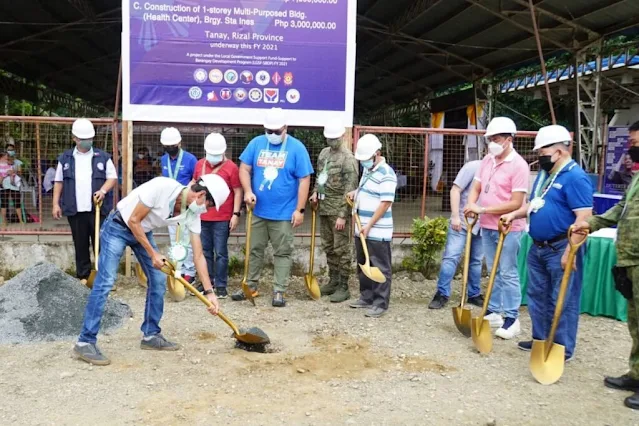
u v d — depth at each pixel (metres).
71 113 24.28
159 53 6.92
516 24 11.28
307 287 6.54
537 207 4.50
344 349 4.88
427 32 13.40
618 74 13.23
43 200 8.95
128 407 3.71
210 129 8.22
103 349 4.75
